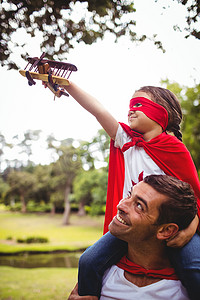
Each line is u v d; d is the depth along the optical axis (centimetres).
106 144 2989
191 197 121
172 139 162
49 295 1004
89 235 3014
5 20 361
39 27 371
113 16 363
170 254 130
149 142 162
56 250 2205
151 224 118
